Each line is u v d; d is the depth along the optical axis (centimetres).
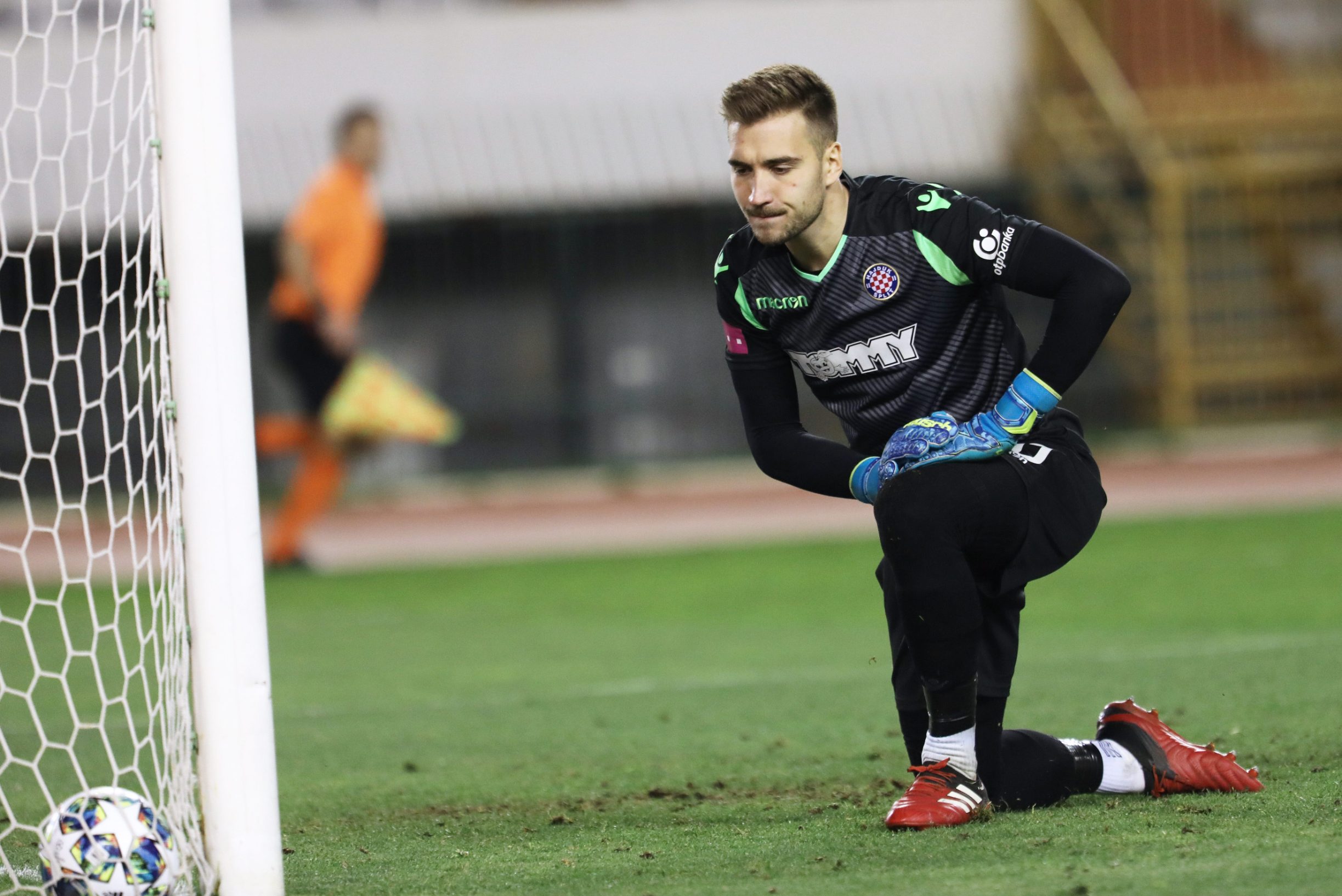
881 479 1127
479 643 2783
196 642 985
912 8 6306
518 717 1988
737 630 2805
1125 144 6006
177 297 983
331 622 3156
